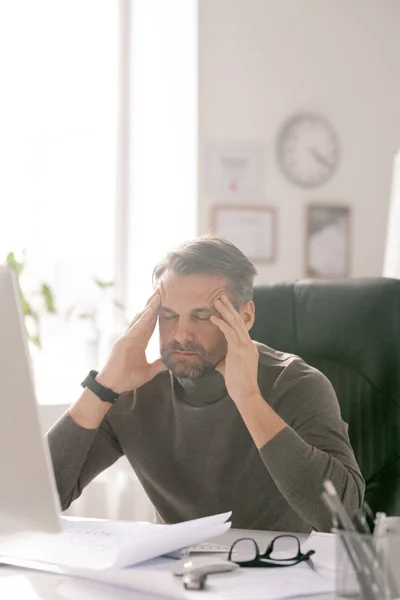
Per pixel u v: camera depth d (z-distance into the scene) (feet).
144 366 4.85
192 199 12.05
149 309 4.75
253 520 4.89
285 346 5.94
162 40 11.87
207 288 4.47
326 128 13.01
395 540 2.96
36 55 11.65
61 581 3.44
